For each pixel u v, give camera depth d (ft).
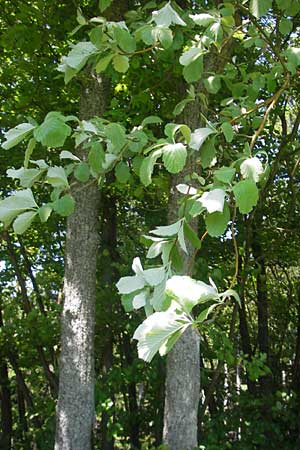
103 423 25.70
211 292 4.76
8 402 38.47
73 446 17.43
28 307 32.30
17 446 34.55
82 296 18.29
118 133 6.59
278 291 35.63
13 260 31.94
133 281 5.80
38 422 33.71
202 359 26.17
